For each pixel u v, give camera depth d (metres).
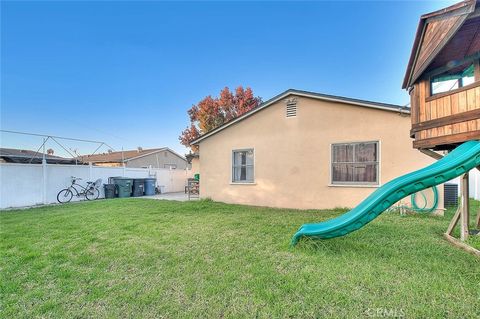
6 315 2.21
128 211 7.53
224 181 9.67
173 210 7.65
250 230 4.96
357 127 7.34
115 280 2.87
